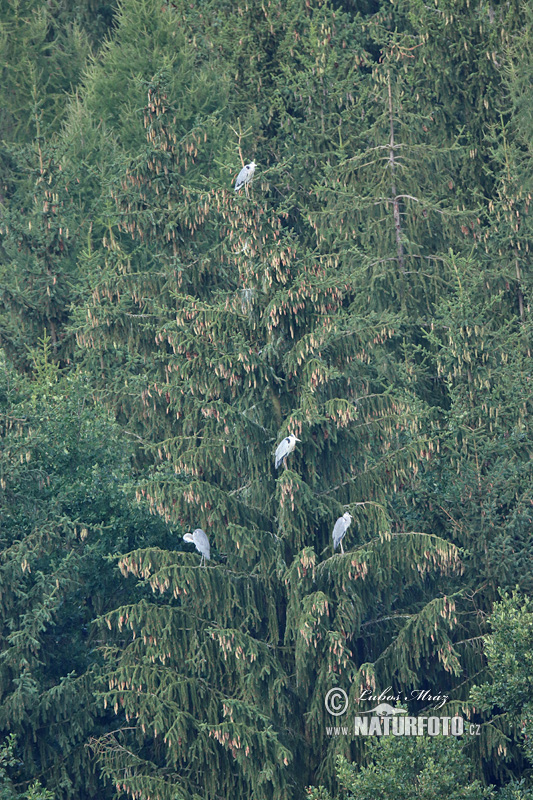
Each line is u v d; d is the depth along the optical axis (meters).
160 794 15.94
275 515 17.69
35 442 17.94
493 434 20.55
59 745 18.38
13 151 25.25
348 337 17.59
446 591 19.12
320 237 24.31
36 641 17.02
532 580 18.58
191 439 17.34
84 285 23.50
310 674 17.05
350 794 16.25
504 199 24.89
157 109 21.53
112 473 18.91
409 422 17.36
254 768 15.95
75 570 18.55
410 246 24.25
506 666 16.42
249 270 17.70
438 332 23.47
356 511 17.00
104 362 21.75
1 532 18.03
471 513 19.16
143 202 20.86
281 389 17.80
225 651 16.05
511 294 24.84
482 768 17.12
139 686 16.19
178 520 16.98
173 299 19.58
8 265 25.45
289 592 17.00
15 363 22.81
